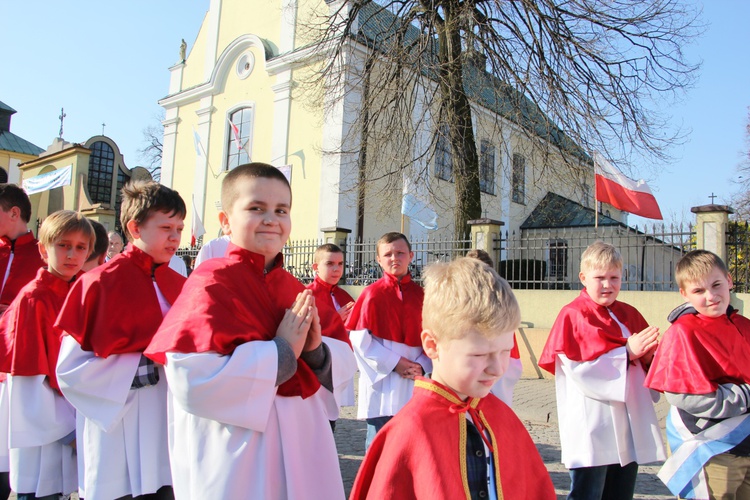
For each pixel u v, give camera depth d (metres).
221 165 22.19
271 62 20.67
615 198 11.30
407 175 14.36
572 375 3.29
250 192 2.14
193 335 1.91
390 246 4.53
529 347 9.91
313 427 2.20
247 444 1.97
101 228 4.17
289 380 2.12
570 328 3.40
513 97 13.45
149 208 2.91
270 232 2.14
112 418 2.59
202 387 1.85
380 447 1.78
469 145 14.16
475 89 14.23
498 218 23.78
